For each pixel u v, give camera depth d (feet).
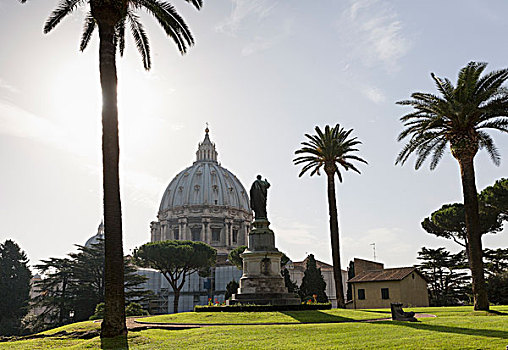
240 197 570.05
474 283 112.16
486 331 64.95
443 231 245.86
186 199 542.57
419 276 241.14
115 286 67.67
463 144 114.32
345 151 172.14
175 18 87.56
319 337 65.21
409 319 86.79
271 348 56.65
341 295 162.09
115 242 69.21
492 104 111.65
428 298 251.80
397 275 223.71
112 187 71.15
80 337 80.89
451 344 54.75
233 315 104.73
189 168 591.78
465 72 114.11
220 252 498.28
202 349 58.03
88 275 291.58
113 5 75.77
